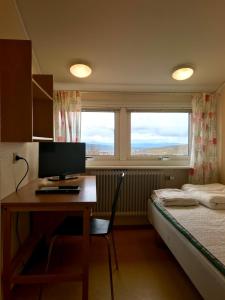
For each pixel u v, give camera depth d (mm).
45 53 2602
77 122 3236
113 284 2068
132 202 3369
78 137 3236
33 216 2541
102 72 2973
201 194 2691
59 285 2053
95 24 2234
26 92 1705
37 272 2213
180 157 3604
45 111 2547
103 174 3318
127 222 3473
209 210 2439
